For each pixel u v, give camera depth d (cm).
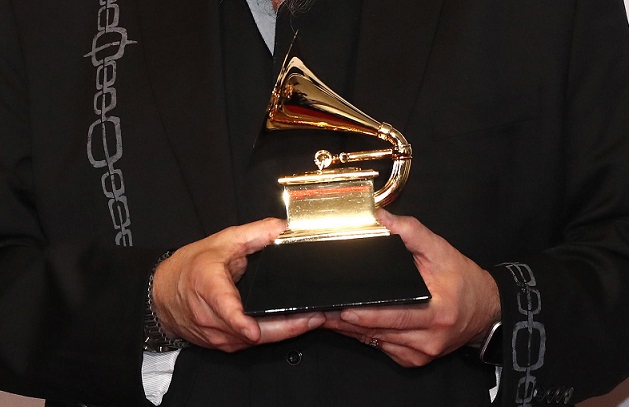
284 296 207
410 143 244
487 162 246
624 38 254
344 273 211
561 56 251
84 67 259
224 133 246
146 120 252
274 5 250
